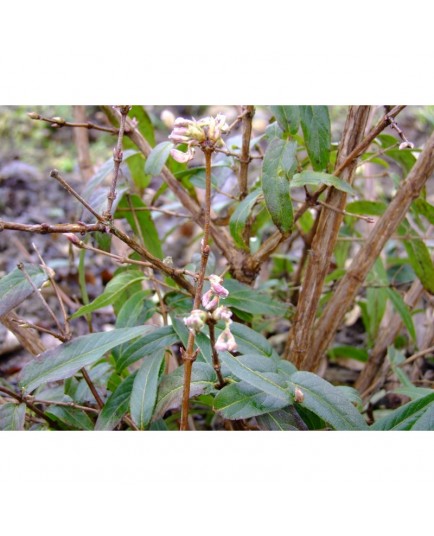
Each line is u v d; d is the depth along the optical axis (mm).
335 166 357
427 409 296
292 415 295
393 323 474
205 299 253
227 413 280
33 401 326
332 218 357
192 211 420
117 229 295
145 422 295
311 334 380
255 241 500
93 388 342
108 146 904
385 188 793
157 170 374
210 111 957
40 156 906
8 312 341
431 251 549
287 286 517
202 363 305
